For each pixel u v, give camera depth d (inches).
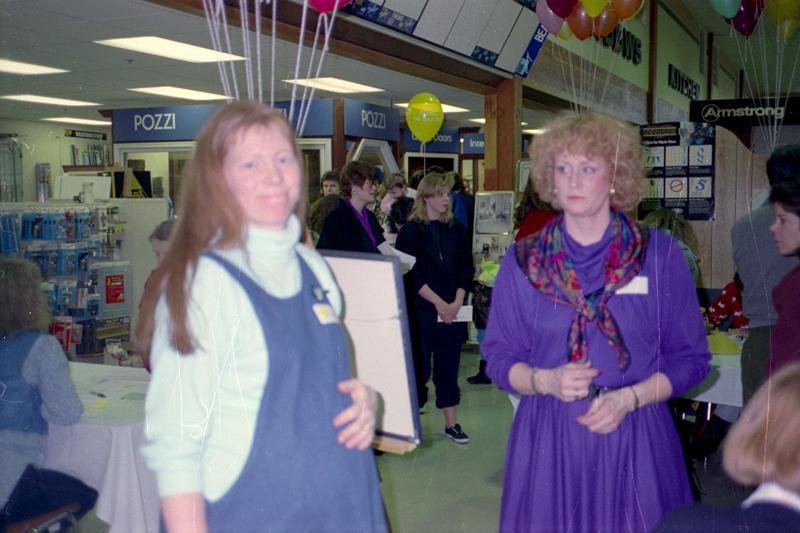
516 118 267.0
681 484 52.5
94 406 73.9
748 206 157.8
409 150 414.6
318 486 37.1
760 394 32.9
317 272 41.2
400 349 46.1
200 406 35.1
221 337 35.2
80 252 148.9
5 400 66.4
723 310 98.9
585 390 49.2
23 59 237.8
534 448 53.3
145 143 321.7
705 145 160.6
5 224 139.8
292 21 164.6
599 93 330.3
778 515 31.1
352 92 315.9
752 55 394.3
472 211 215.2
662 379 51.2
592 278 51.6
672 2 437.4
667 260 51.8
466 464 116.1
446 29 216.2
